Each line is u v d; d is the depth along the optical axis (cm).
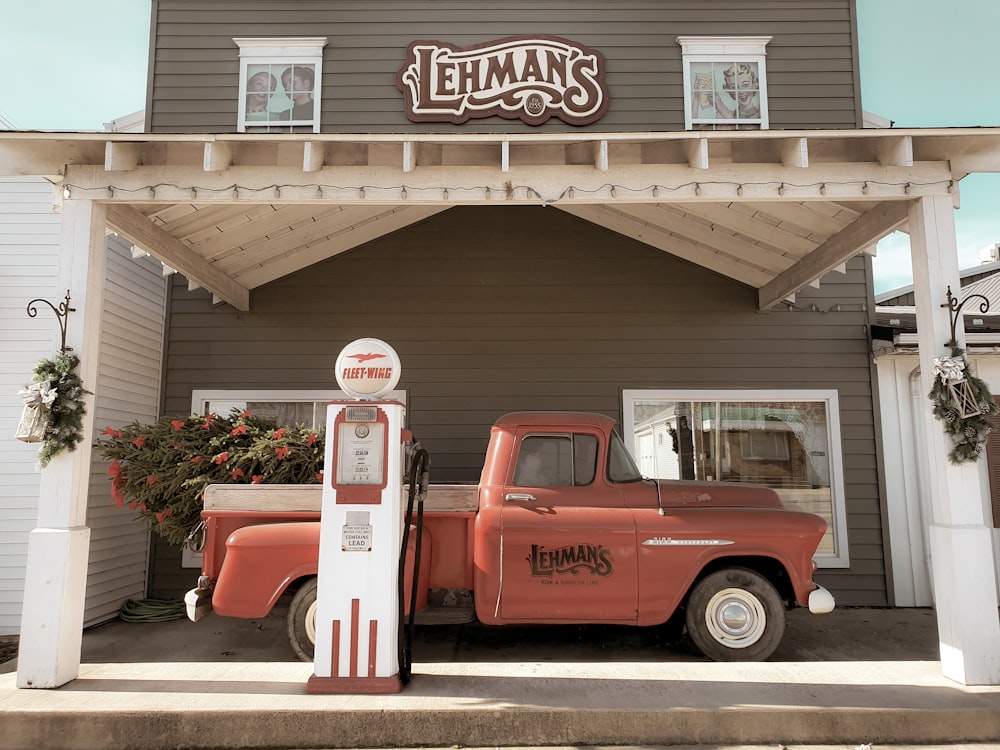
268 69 847
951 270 498
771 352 814
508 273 827
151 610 719
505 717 409
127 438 635
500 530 528
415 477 472
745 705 419
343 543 450
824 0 860
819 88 847
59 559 462
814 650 594
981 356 795
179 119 834
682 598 534
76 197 503
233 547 519
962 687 449
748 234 684
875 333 802
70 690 446
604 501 543
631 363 814
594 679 466
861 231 598
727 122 845
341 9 849
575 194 512
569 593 522
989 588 461
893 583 773
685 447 806
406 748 407
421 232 832
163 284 820
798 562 534
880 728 411
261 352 816
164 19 850
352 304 823
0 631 670
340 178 512
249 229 674
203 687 452
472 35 845
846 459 795
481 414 807
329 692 438
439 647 595
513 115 830
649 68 845
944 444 479
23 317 705
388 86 838
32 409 464
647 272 825
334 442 457
